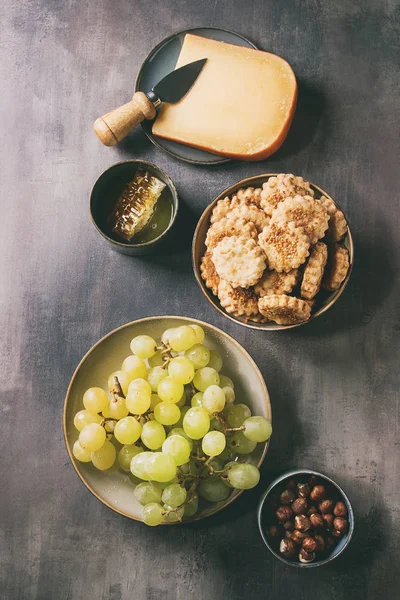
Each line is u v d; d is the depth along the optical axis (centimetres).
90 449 74
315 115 85
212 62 83
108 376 80
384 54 85
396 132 84
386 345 83
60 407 85
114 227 82
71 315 86
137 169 82
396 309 83
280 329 76
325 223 75
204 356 76
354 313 83
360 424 83
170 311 85
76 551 83
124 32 86
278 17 85
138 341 77
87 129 87
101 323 85
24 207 87
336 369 83
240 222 76
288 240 74
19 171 87
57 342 85
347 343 83
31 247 86
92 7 87
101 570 83
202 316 84
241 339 84
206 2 86
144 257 85
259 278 75
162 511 73
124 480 79
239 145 82
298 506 78
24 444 85
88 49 87
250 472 73
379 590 81
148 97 82
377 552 82
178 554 83
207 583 82
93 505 84
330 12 85
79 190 86
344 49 85
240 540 82
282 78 81
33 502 84
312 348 83
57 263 86
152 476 71
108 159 86
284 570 82
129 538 83
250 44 83
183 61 83
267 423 75
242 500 82
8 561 84
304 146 85
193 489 75
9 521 84
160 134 83
